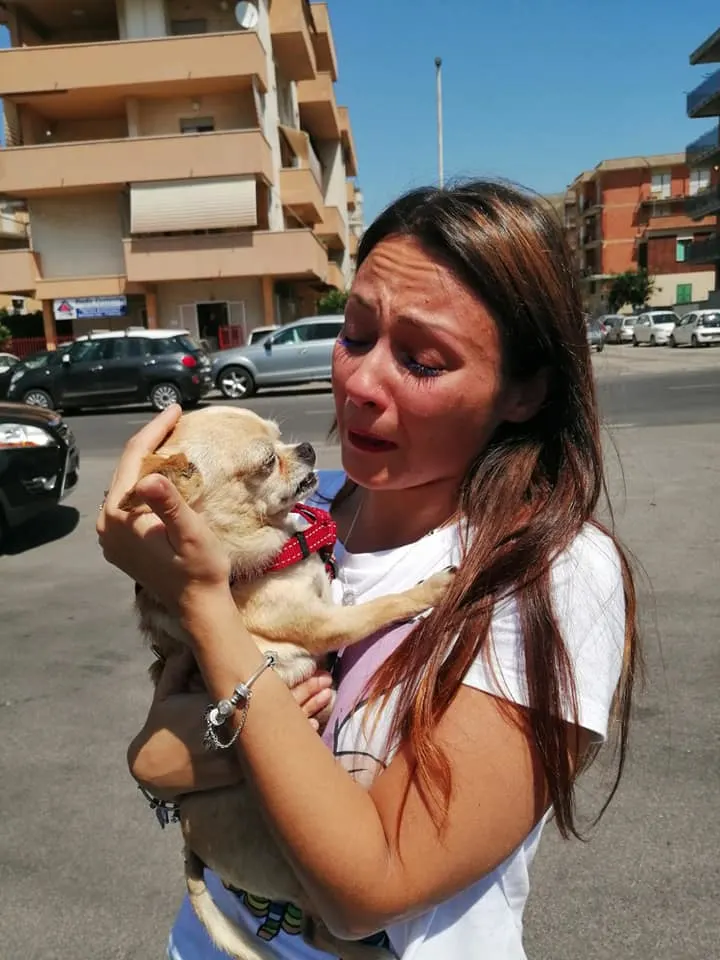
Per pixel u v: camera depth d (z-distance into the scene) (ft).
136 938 8.34
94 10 83.30
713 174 172.04
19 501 23.17
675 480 27.20
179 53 77.87
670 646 14.14
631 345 132.36
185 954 5.07
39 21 85.46
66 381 58.85
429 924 3.81
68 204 86.12
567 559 3.99
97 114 86.94
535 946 7.93
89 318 90.27
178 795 4.91
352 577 5.33
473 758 3.53
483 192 4.52
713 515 22.81
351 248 151.02
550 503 4.31
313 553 6.06
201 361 61.21
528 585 3.83
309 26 100.99
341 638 5.14
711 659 13.58
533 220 4.50
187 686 4.79
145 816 10.34
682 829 9.45
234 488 5.95
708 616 15.51
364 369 4.49
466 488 4.65
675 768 10.61
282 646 5.49
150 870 9.33
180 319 88.12
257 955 4.68
